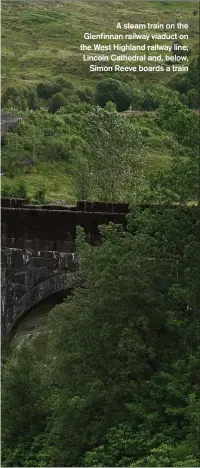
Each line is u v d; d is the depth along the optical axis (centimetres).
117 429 3111
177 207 3356
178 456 2861
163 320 3266
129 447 3016
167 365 3200
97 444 3169
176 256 3322
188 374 3042
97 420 3222
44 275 4538
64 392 3278
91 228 4341
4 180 9194
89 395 3130
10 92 15050
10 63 18512
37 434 3541
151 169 8175
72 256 4459
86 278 3441
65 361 3241
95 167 7300
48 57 18712
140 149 7500
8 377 3622
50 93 15712
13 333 4678
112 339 3228
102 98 13712
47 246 4500
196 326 3159
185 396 3014
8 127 10731
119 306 3250
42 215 4484
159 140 9325
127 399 3206
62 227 4447
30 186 9050
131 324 3184
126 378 3192
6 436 3556
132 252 3306
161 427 3058
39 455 3328
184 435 3005
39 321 4684
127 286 3256
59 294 4534
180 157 3388
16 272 4591
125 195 6650
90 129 7831
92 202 4416
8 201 4684
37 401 3603
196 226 3309
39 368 3675
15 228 4547
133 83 13838
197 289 3186
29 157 9956
